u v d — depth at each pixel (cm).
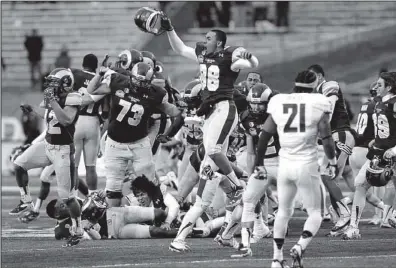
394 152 3011
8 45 8938
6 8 9119
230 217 2898
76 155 3622
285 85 7531
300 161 2316
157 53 8212
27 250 2880
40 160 3438
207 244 3009
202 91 2880
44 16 9050
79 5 9019
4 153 7000
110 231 3219
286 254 2742
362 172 3155
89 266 2473
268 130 2373
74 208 2989
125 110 3181
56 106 2891
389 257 2622
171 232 3212
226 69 2831
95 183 3675
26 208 3581
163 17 3059
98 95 3325
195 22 8400
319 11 8538
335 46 7706
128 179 3481
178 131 3875
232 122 2828
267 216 3256
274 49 8225
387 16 8431
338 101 3350
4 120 7056
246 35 8325
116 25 8838
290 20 8531
